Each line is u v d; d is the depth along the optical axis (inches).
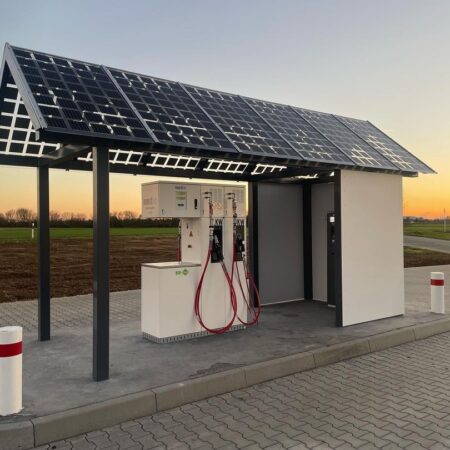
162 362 200.4
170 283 237.5
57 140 164.2
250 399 173.5
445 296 393.4
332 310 315.9
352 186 272.2
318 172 281.7
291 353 213.2
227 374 183.5
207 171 296.2
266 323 277.4
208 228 251.6
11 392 144.8
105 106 195.5
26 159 236.8
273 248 340.2
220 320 255.1
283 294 345.7
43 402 154.4
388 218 292.4
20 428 135.6
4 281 424.5
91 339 244.4
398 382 191.2
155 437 141.6
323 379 196.1
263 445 135.3
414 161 315.3
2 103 209.8
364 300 278.7
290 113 313.4
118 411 153.6
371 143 315.9
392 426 147.9
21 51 208.4
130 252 510.3
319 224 348.5
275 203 341.7
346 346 228.2
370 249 281.9
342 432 143.8
